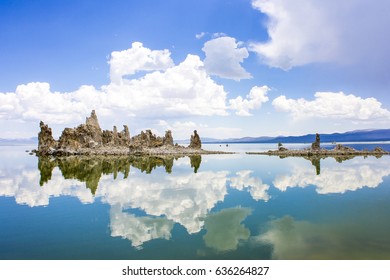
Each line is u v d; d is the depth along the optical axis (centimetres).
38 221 2491
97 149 11656
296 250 1848
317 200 3203
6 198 3350
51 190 3797
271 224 2384
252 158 9212
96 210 2831
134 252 1845
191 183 4300
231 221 2472
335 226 2308
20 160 8588
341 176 4941
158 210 2828
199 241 2020
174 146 14112
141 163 7381
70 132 11794
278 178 4756
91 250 1877
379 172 5403
